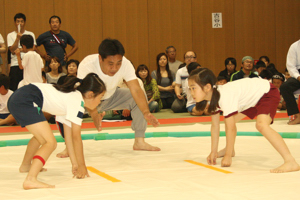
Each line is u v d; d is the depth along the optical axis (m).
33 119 2.24
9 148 3.63
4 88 5.86
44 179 2.38
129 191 1.95
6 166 2.81
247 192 1.86
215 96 2.52
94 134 4.17
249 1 9.11
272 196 1.78
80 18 8.16
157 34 8.61
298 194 1.81
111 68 2.77
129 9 8.42
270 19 9.24
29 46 5.98
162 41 8.64
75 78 2.46
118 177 2.33
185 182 2.11
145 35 8.54
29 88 2.34
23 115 2.25
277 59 9.32
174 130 4.65
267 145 3.44
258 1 9.16
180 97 7.01
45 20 7.94
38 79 5.97
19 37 6.45
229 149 2.61
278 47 9.31
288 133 3.76
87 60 3.01
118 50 2.71
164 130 4.67
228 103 2.53
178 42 8.73
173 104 7.14
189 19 8.77
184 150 3.32
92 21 8.23
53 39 6.84
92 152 3.36
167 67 7.80
